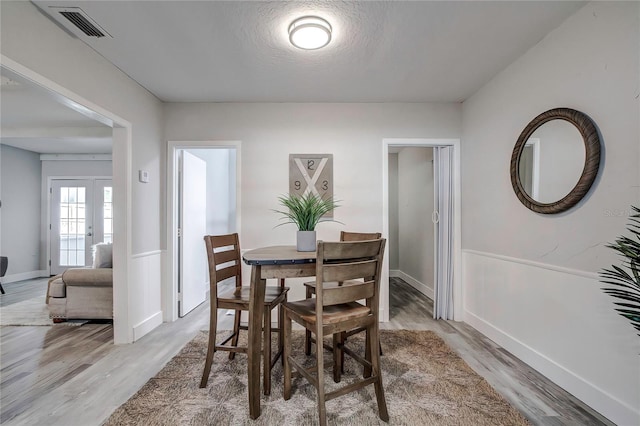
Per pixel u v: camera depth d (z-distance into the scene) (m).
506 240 2.34
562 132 1.78
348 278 1.45
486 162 2.62
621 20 1.45
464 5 1.66
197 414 1.54
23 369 2.03
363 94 2.86
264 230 3.02
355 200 3.04
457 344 2.43
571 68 1.75
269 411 1.57
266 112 3.04
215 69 2.38
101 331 2.73
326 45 2.05
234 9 1.69
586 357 1.64
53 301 2.89
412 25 1.83
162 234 3.03
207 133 3.04
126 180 2.46
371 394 1.72
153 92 2.81
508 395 1.72
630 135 1.41
